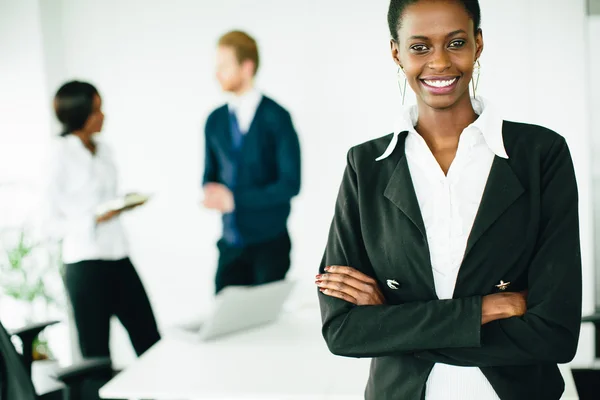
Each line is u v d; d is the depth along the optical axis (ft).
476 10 3.71
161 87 12.79
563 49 11.72
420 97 3.86
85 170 10.12
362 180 4.09
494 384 3.74
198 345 6.98
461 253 3.82
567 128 11.89
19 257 12.15
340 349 4.01
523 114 11.99
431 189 3.90
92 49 12.84
